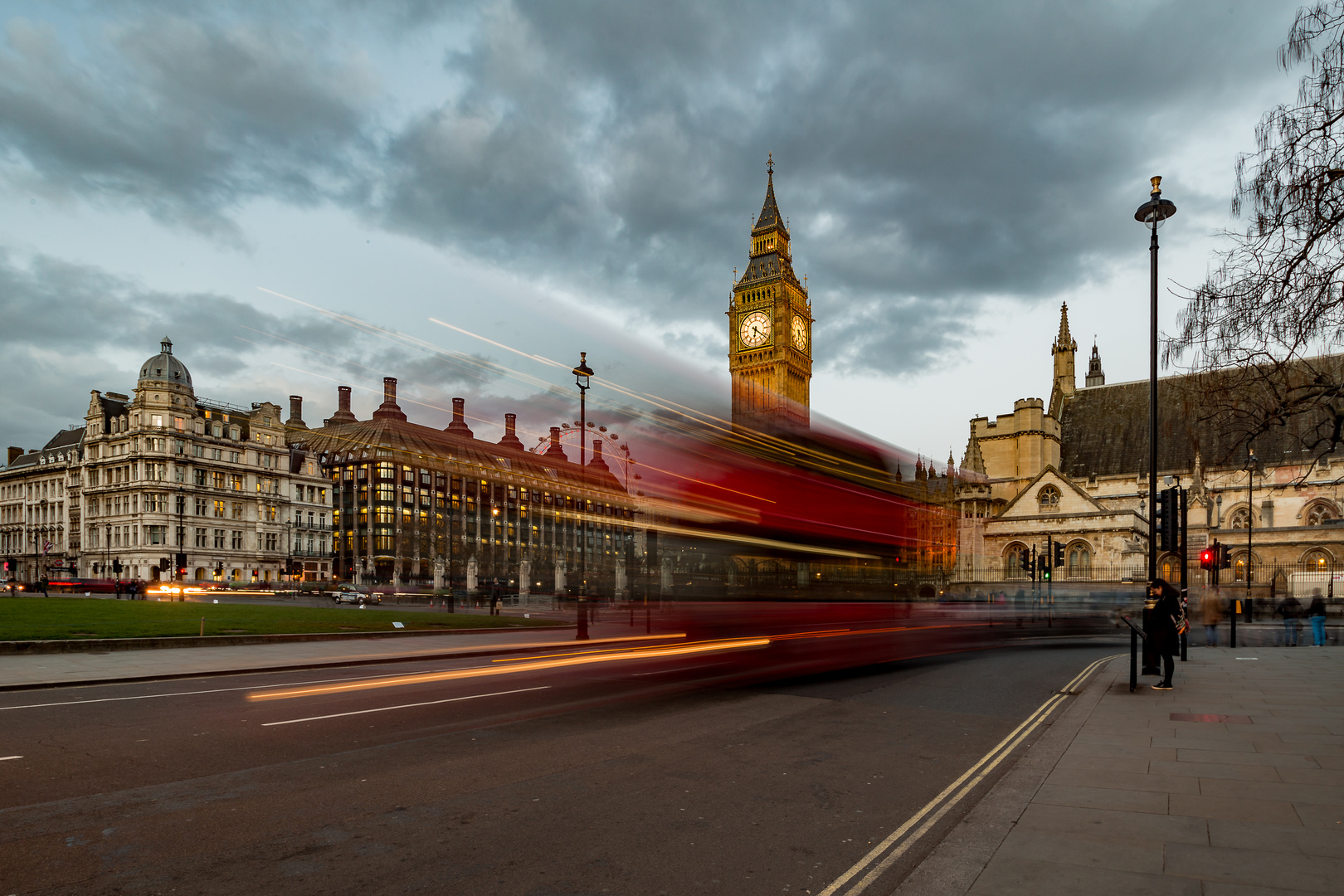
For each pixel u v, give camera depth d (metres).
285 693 14.34
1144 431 74.19
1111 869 5.63
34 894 5.32
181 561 57.97
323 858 6.06
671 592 18.61
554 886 5.58
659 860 6.09
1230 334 14.21
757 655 17.77
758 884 5.66
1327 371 14.08
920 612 28.53
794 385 128.50
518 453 132.38
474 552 119.56
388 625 30.47
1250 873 5.55
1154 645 17.53
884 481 22.45
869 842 6.56
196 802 7.42
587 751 9.77
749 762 9.30
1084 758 9.19
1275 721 11.66
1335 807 7.17
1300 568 56.88
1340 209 12.45
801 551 18.70
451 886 5.55
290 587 83.62
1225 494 64.44
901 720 12.26
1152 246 18.45
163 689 14.79
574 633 31.27
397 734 10.59
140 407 95.50
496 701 13.55
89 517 101.00
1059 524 64.38
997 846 6.15
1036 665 20.59
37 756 9.16
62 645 19.83
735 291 129.88
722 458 18.38
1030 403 74.19
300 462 112.06
